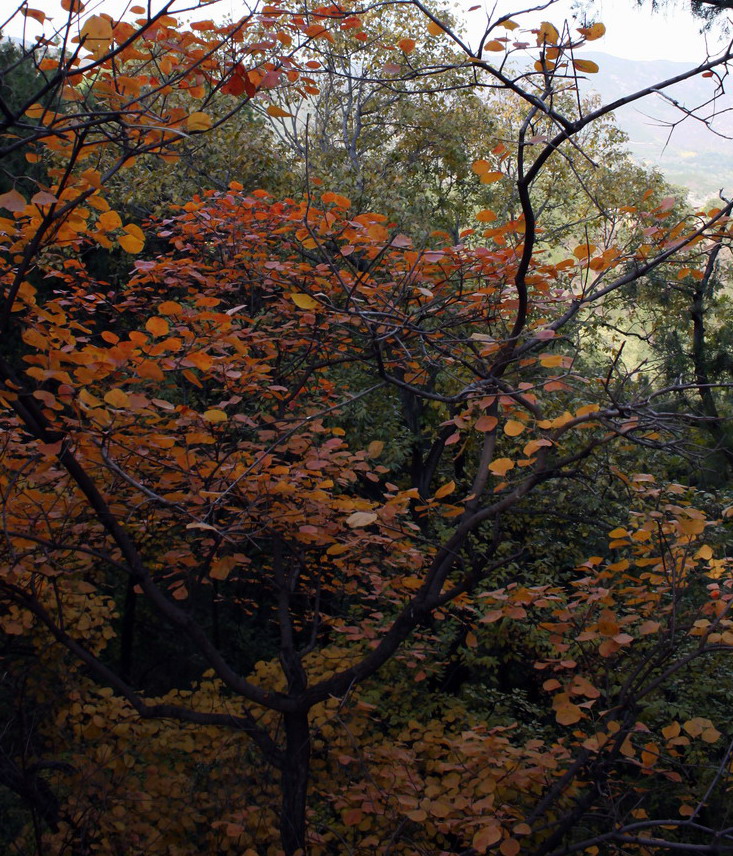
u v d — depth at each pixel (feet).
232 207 16.30
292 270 15.49
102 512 12.59
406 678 26.78
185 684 39.19
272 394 16.48
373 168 39.37
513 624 29.30
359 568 16.93
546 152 9.30
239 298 20.12
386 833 15.78
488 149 42.52
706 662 25.94
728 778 13.85
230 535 12.63
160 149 9.84
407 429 37.06
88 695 20.54
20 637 21.98
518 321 11.68
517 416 12.69
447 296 14.55
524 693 30.73
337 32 27.40
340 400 22.63
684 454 12.23
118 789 17.17
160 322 9.71
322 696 14.73
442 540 32.73
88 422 11.23
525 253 10.61
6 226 10.40
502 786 14.65
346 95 42.57
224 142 31.94
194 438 11.66
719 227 12.78
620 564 13.14
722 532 22.63
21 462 13.29
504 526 34.01
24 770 16.66
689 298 28.55
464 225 44.32
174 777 17.97
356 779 17.81
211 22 9.14
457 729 22.99
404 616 14.08
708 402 24.12
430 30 9.04
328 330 17.81
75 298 16.79
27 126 7.59
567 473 12.12
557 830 14.24
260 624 41.91
